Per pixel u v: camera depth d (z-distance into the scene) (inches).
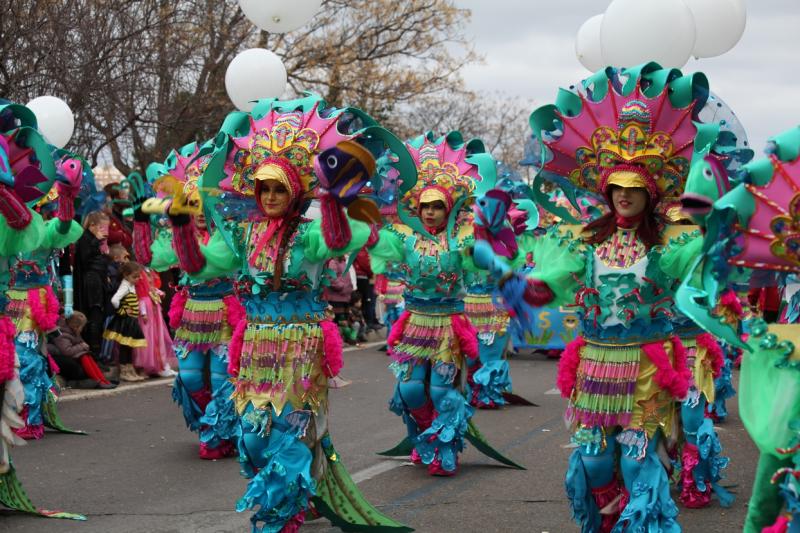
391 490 250.2
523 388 438.6
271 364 187.3
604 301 179.9
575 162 190.2
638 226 181.3
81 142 524.7
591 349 184.5
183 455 289.3
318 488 193.5
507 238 178.1
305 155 186.7
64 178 233.6
